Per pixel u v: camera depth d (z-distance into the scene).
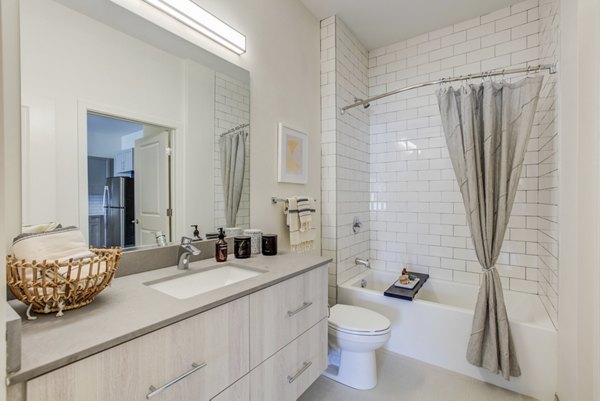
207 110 1.57
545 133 2.04
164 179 1.38
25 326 0.74
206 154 1.57
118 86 1.20
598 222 1.18
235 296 1.02
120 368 0.72
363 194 2.96
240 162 1.77
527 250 2.30
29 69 0.96
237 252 1.60
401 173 2.90
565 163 1.54
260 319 1.15
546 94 2.02
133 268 1.24
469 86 1.95
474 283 2.54
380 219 3.02
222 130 1.66
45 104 1.00
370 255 3.07
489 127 1.87
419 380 1.90
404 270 2.48
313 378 1.48
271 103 1.98
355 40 2.82
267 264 1.47
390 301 2.24
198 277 1.33
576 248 1.37
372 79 3.07
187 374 0.87
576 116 1.38
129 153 1.24
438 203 2.71
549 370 1.69
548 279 1.96
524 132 1.79
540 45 2.20
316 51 2.48
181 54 1.44
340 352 1.92
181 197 1.46
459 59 2.61
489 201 1.85
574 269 1.41
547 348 1.70
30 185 0.96
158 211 1.36
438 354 2.04
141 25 1.28
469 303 2.49
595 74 1.22
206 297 0.98
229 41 1.63
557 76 1.74
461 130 1.96
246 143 1.80
